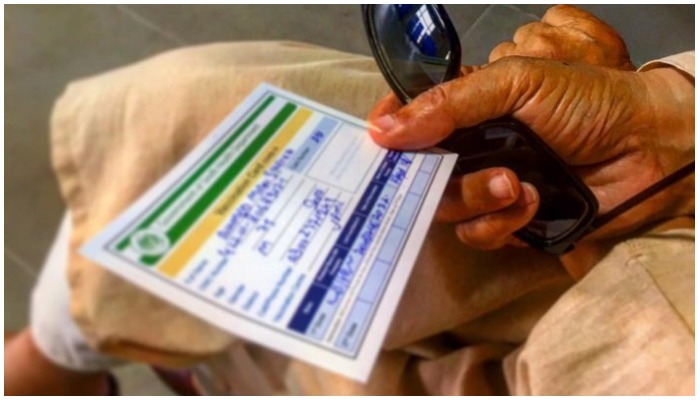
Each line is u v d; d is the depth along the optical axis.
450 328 0.48
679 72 0.44
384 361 0.46
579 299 0.37
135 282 0.26
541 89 0.40
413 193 0.35
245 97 0.40
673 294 0.35
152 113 0.38
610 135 0.43
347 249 0.31
